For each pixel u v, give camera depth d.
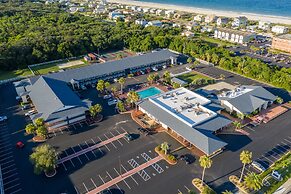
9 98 114.19
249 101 99.94
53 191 65.81
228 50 166.25
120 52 174.75
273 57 160.88
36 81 116.94
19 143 82.56
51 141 85.00
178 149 80.31
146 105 97.62
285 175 69.62
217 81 127.19
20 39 163.88
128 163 75.12
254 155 77.38
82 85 122.62
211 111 90.12
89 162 75.56
